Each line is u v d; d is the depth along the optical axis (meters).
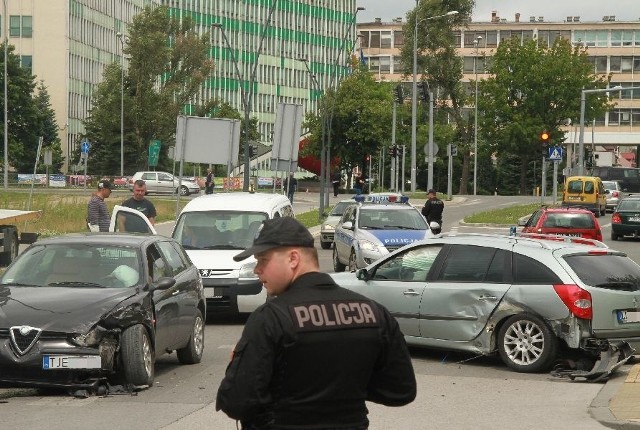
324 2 155.12
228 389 4.75
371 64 168.00
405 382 4.99
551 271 13.61
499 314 13.80
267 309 4.81
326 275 4.98
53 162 100.62
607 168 92.00
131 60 104.19
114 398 11.71
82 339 11.60
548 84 108.50
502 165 133.75
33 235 25.69
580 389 12.45
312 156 99.94
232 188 94.12
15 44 106.81
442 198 79.56
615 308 13.45
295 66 149.75
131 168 105.81
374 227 26.75
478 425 10.36
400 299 14.64
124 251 13.17
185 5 132.88
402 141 107.81
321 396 4.76
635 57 161.88
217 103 111.69
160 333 12.85
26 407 11.20
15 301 11.99
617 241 44.28
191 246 19.42
